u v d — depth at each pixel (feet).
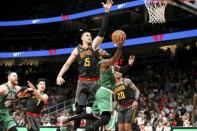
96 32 74.69
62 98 67.87
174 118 44.21
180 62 63.26
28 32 83.87
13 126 22.17
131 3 62.95
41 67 81.82
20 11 87.66
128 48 66.74
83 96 18.86
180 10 61.98
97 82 18.84
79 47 19.24
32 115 28.66
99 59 19.24
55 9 82.99
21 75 82.23
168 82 57.77
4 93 21.93
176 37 57.41
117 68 23.34
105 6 19.45
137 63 70.49
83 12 72.79
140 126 41.68
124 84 26.37
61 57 76.95
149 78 62.44
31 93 24.53
